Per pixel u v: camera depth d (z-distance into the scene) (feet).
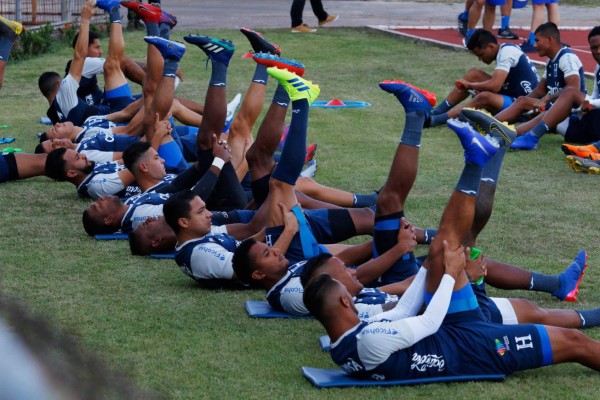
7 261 27.89
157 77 38.52
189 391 18.11
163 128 35.27
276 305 23.15
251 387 18.40
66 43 85.30
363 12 115.96
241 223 28.37
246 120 33.30
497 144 18.42
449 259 18.40
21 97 61.16
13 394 2.85
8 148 42.98
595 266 27.35
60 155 36.45
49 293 24.77
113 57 45.47
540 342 18.52
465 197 18.47
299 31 94.94
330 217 26.91
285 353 20.56
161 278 26.61
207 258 24.90
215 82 30.83
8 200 36.11
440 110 51.67
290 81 24.59
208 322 22.67
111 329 21.90
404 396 17.65
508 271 23.95
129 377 3.42
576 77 45.34
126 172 35.24
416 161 23.34
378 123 52.90
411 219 32.99
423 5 125.18
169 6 120.67
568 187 38.06
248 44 85.61
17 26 42.80
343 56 79.25
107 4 45.03
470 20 80.02
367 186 38.17
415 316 18.79
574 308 23.77
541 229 31.58
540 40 46.29
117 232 31.04
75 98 44.91
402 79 67.72
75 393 2.92
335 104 58.49
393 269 23.49
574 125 45.47
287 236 24.47
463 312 18.70
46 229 31.99
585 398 17.78
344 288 18.24
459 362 18.33
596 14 114.21
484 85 49.49
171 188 31.35
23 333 2.95
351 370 18.29
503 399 17.61
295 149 24.59
